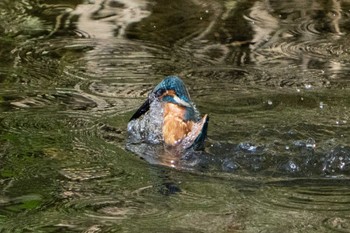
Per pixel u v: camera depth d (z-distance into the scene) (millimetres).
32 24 18500
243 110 13945
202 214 10383
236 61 16688
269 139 12641
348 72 16031
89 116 13617
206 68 16219
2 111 13766
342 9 19703
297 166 11797
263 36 18109
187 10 19500
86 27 18375
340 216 10344
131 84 15289
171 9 19531
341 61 16703
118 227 10023
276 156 12047
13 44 17344
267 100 14398
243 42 17781
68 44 17375
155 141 12547
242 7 19797
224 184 11273
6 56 16656
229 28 18531
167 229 9992
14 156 12055
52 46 17234
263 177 11500
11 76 15508
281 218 10289
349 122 13383
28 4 19703
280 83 15375
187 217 10312
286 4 20031
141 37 17953
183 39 17891
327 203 10711
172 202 10734
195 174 11570
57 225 10062
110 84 15242
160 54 16953
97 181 11320
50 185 11172
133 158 12039
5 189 11047
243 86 15203
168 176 11492
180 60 16656
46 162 11875
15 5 19641
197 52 17172
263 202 10750
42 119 13430
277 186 11219
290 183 11320
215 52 17188
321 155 12047
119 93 14805
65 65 16219
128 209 10516
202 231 9938
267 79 15609
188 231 9938
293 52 17203
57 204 10609
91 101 14320
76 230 9938
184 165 11844
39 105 14070
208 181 11359
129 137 12766
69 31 18156
